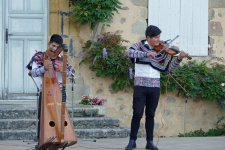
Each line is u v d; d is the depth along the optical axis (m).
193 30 13.83
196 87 13.31
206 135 13.41
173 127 13.45
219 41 13.84
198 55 13.80
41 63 8.64
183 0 13.76
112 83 13.25
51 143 7.99
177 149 10.20
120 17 13.39
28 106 12.55
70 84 12.92
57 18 13.16
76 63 13.13
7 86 13.11
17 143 10.80
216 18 13.84
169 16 13.70
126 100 13.29
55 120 8.05
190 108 13.55
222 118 13.62
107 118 12.23
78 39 13.16
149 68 9.63
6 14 13.21
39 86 8.77
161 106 13.43
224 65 13.81
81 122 12.01
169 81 13.24
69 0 13.12
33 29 13.30
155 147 9.91
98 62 13.02
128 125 13.28
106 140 11.43
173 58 10.21
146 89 9.65
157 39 9.54
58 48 8.51
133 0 13.49
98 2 12.87
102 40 13.11
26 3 13.30
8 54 13.17
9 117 12.05
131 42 13.43
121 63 13.03
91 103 12.85
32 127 11.78
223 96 13.45
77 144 10.74
